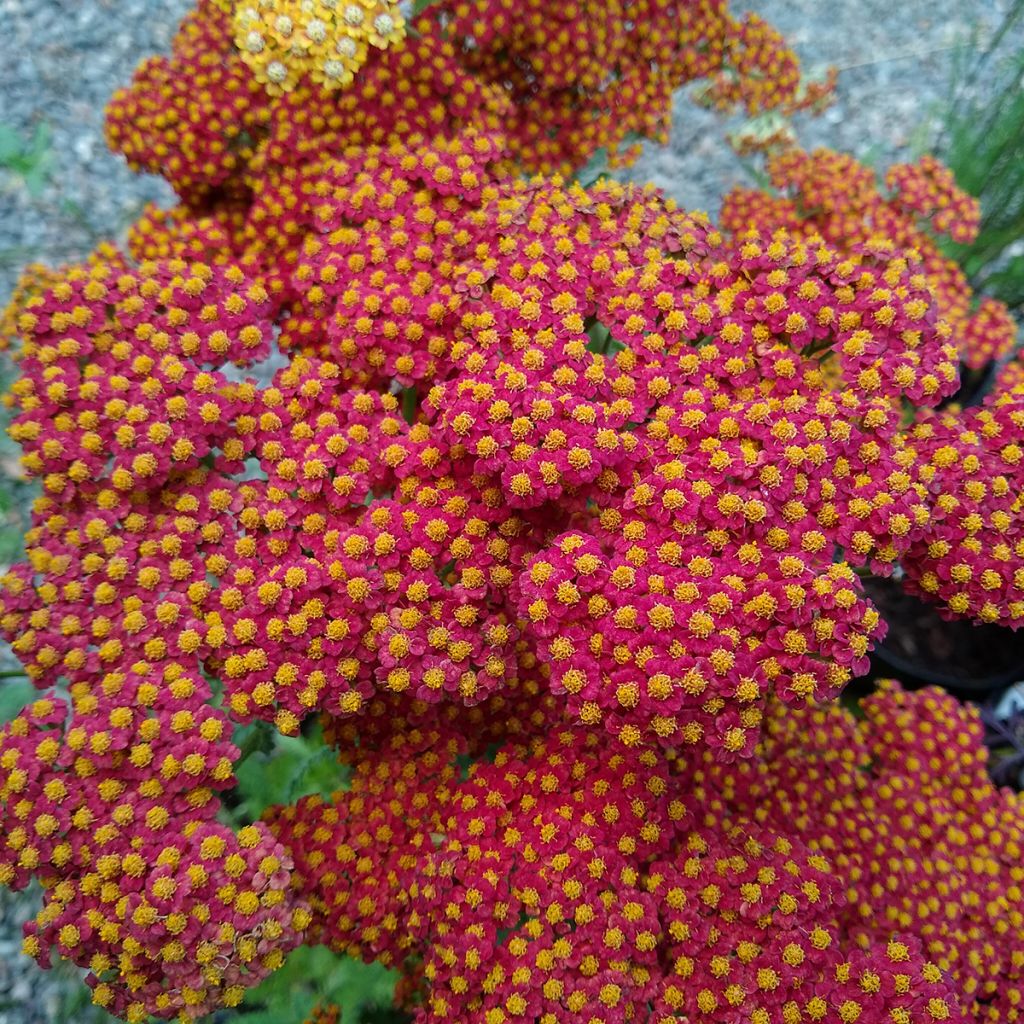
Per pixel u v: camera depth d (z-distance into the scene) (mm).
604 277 147
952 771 166
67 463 143
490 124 170
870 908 149
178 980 125
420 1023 135
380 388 160
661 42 190
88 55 322
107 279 153
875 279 147
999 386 166
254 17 159
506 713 157
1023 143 244
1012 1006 149
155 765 130
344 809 148
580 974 130
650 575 127
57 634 137
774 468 130
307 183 165
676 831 143
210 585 141
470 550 137
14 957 207
